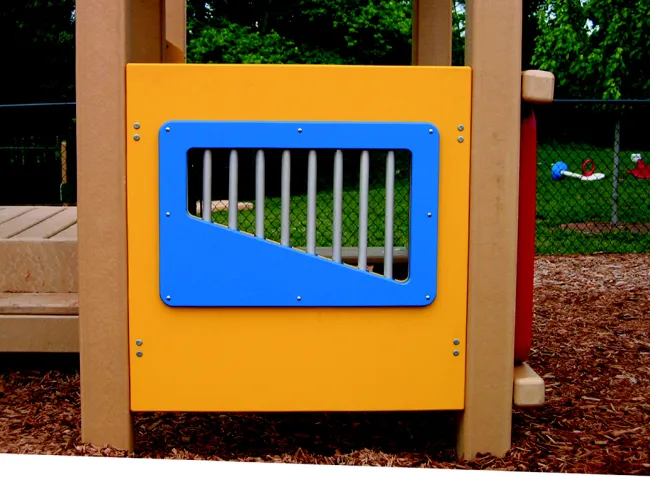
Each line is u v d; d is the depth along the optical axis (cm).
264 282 200
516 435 225
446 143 200
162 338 200
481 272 202
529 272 219
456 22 1684
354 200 908
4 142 1238
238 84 196
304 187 949
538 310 421
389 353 203
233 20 1528
